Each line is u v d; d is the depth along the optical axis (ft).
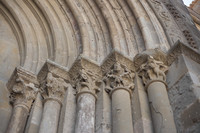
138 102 16.06
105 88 17.16
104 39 21.40
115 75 17.28
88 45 20.65
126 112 15.39
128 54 19.80
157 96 15.78
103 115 15.57
